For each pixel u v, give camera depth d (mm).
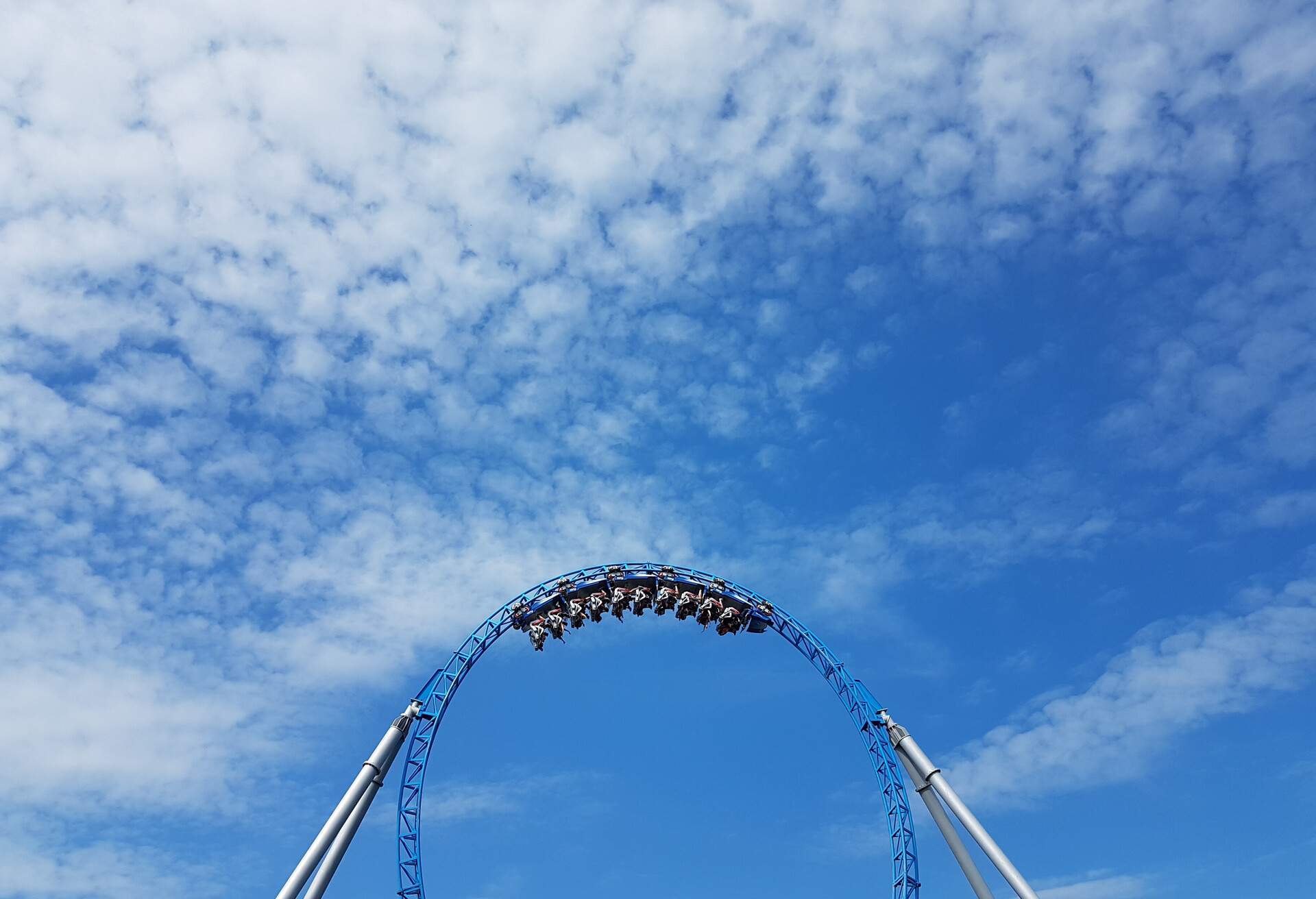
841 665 63625
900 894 57375
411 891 55062
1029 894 51562
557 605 64750
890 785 59875
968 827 54906
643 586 65625
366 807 55500
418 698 60000
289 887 50750
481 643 62875
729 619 65000
